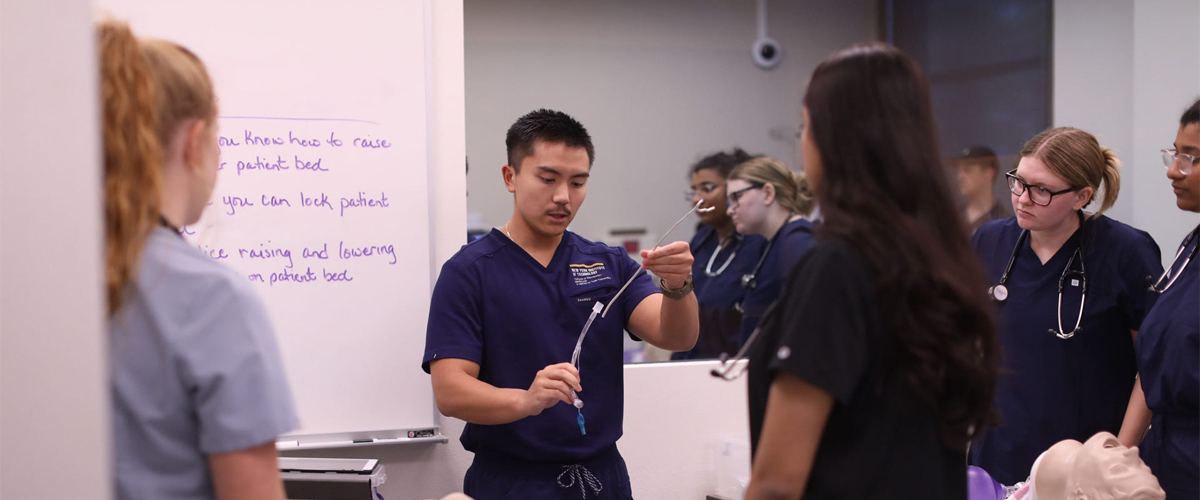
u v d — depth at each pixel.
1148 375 1.65
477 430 1.70
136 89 0.82
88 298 0.77
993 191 3.60
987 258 2.11
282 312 1.98
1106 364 1.93
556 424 1.66
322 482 1.69
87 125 0.76
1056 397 1.94
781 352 0.94
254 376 0.83
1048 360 1.95
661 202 4.70
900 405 0.96
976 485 1.66
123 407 0.82
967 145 4.48
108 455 0.78
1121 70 3.38
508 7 4.39
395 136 2.05
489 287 1.68
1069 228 1.98
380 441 2.04
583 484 1.67
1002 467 2.00
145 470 0.82
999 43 4.23
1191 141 1.63
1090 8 3.53
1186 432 1.58
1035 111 4.01
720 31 4.79
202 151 0.90
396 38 2.04
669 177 4.71
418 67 2.06
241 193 1.96
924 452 0.99
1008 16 4.16
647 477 2.32
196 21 1.93
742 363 2.39
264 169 1.97
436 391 1.61
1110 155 1.92
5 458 0.76
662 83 4.68
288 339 1.99
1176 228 3.05
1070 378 1.94
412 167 2.06
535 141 1.66
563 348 1.70
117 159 0.81
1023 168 1.91
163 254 0.83
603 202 4.59
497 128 4.37
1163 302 1.64
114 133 0.81
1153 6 3.10
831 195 0.98
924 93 0.99
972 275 0.96
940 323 0.90
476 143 4.32
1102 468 1.31
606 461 1.72
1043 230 1.93
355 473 1.71
